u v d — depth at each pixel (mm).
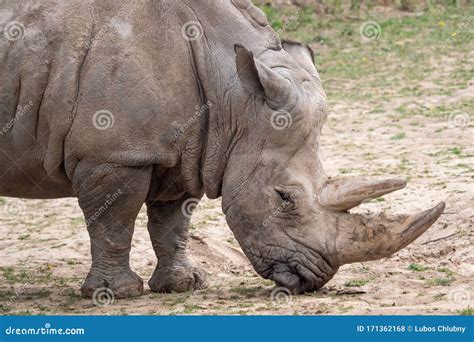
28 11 13828
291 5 38969
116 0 13797
